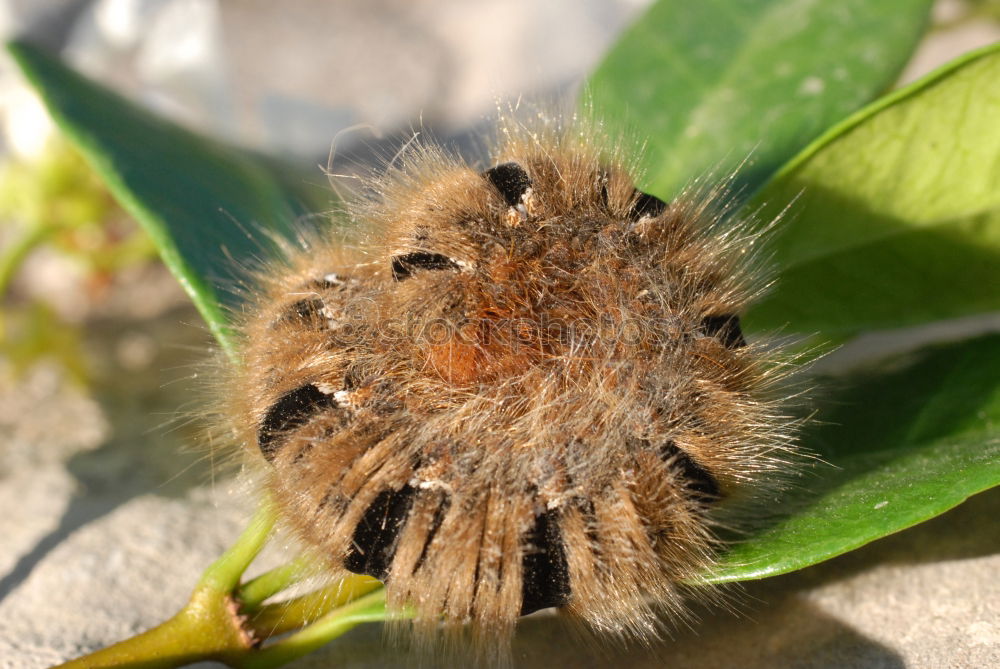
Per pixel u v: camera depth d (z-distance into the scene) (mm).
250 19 458
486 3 470
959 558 188
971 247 191
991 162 187
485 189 172
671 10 221
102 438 258
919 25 214
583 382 169
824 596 187
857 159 187
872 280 194
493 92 191
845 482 183
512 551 167
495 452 168
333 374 170
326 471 168
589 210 172
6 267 294
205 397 188
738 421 172
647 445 170
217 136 265
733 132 210
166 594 198
